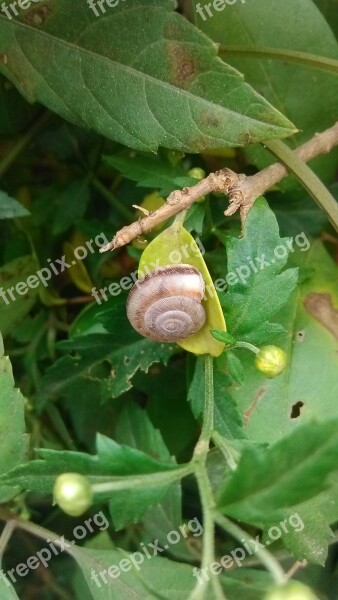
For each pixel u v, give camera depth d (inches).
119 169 4.6
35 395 5.2
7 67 4.5
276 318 4.6
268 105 3.7
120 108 4.1
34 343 5.4
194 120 3.9
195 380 4.1
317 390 4.5
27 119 5.6
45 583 5.3
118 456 3.2
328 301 4.7
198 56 3.8
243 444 3.5
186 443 5.0
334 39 4.8
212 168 5.2
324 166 5.0
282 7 4.7
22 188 5.9
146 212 3.8
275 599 2.9
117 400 5.1
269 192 5.0
